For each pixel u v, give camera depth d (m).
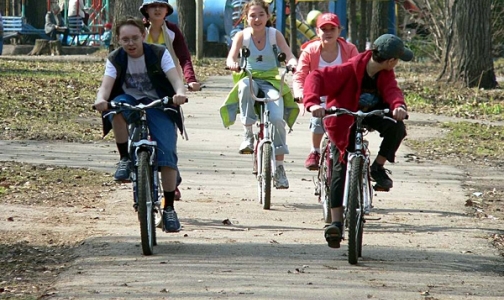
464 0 71.06
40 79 67.25
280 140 28.84
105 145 41.31
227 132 46.44
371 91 21.50
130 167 22.34
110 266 20.62
